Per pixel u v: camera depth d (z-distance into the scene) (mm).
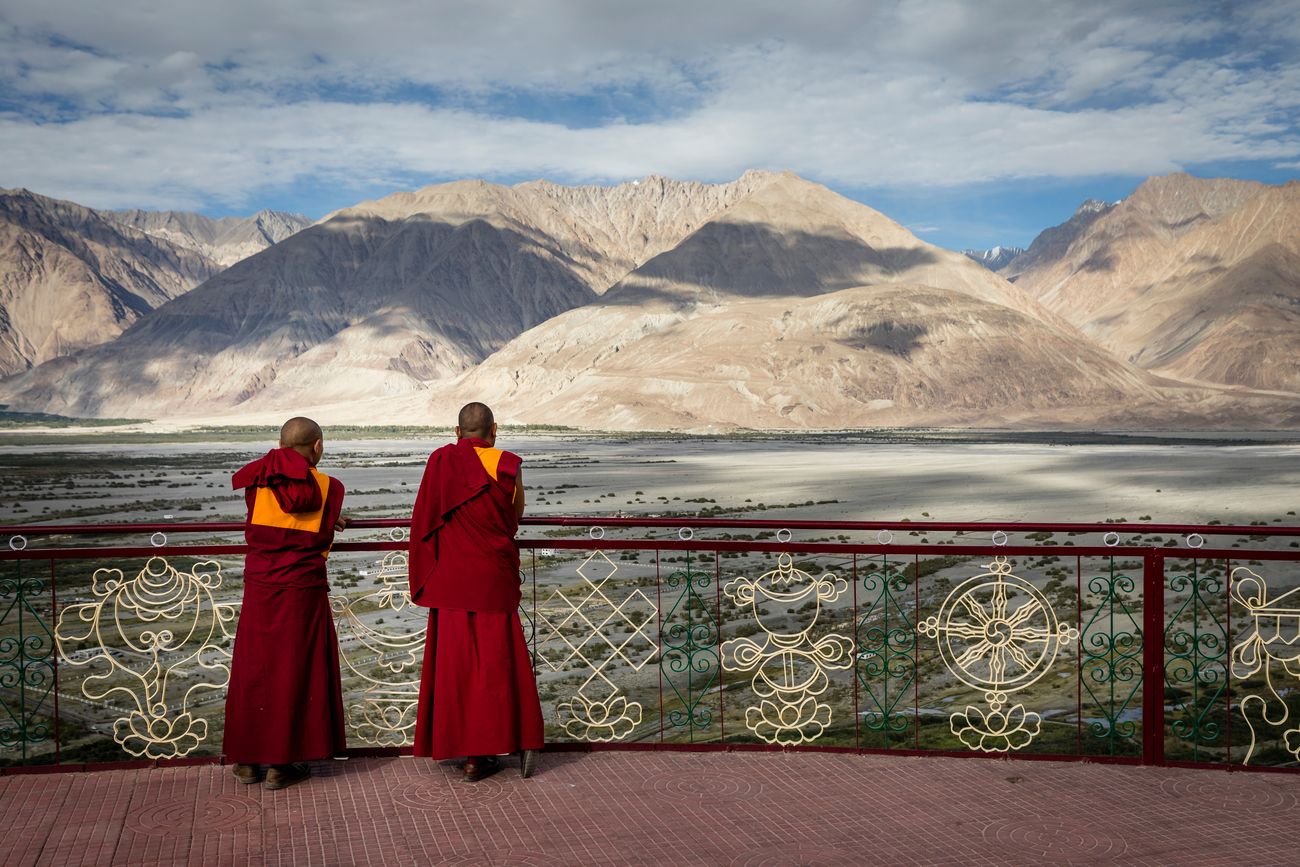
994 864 4457
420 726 5473
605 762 5766
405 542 5711
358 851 4605
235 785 5410
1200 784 5410
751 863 4465
